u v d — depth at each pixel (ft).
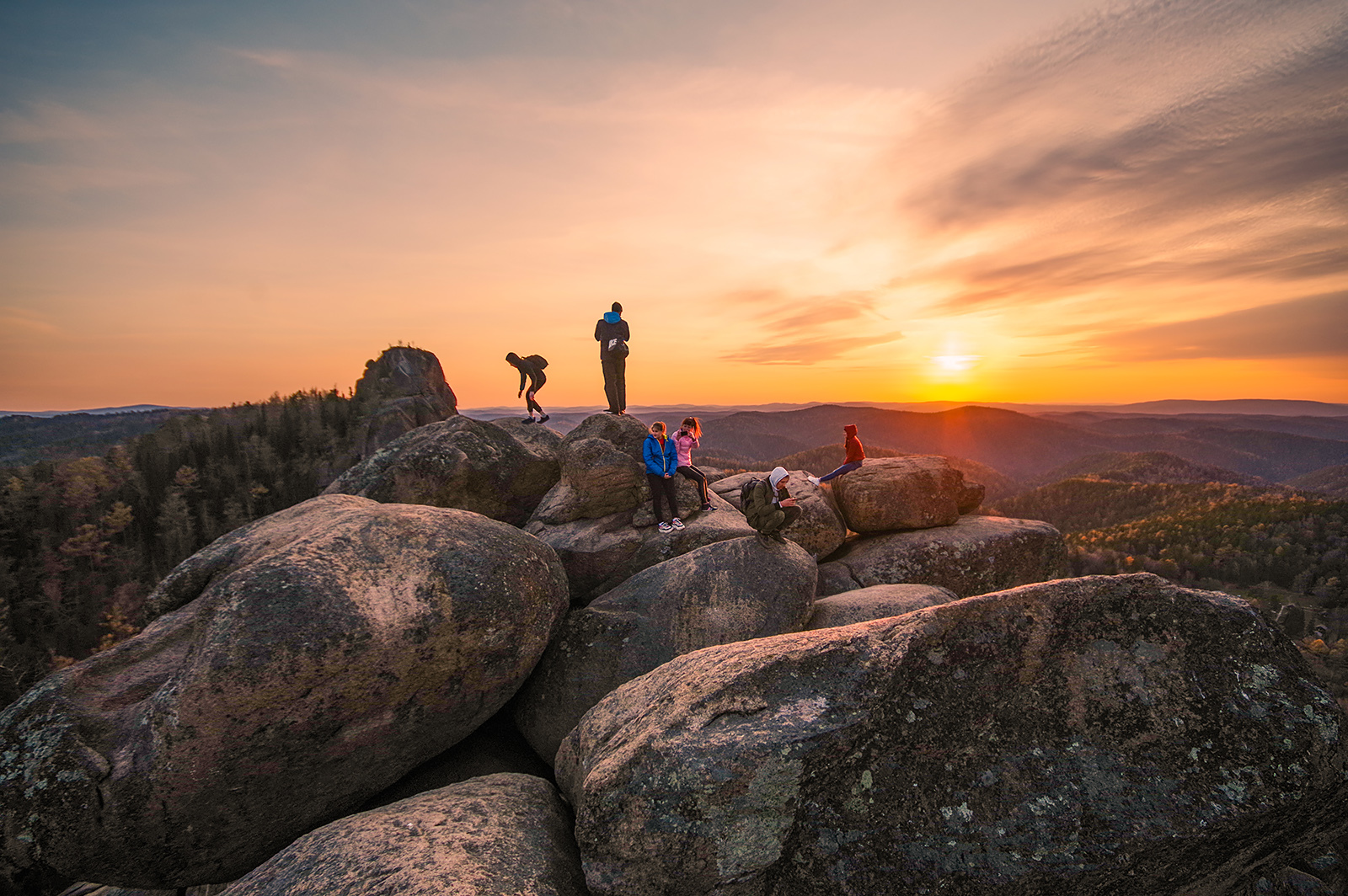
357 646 17.89
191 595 21.91
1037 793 12.73
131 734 16.42
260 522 25.05
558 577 24.80
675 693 15.94
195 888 21.34
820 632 16.49
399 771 20.25
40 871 15.40
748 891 12.77
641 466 37.01
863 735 13.51
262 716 16.75
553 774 24.18
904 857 12.42
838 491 44.27
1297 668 13.44
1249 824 11.94
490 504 39.01
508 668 21.53
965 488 44.21
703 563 28.32
